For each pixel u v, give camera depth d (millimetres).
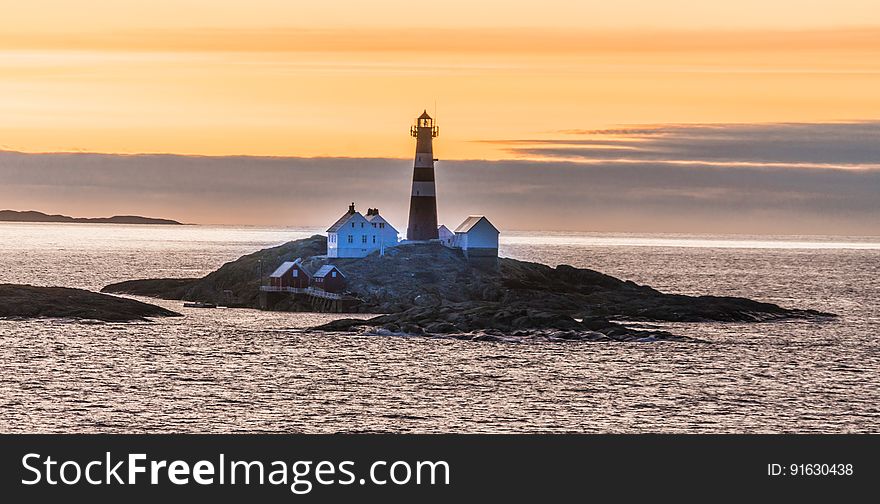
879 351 156000
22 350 142125
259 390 119188
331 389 120125
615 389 121750
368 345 150750
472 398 116188
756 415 110438
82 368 130375
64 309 175625
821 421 108438
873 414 111875
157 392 117375
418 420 106500
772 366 138875
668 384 125000
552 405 113375
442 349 147750
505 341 154625
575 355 143750
